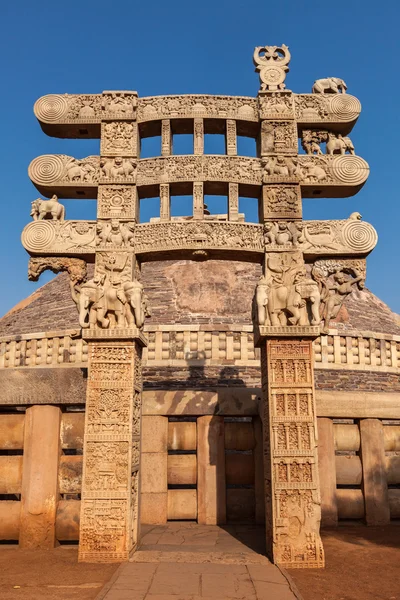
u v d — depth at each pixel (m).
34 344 16.38
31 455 8.00
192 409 9.51
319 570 6.52
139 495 7.68
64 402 8.08
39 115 8.34
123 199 8.02
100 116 8.34
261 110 8.34
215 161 8.14
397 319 24.78
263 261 7.98
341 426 9.44
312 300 7.50
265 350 7.59
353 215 8.07
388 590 5.70
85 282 7.91
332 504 8.98
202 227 7.88
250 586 5.75
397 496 9.44
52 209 8.06
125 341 7.48
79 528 7.33
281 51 8.65
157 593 5.48
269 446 7.18
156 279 22.56
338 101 8.39
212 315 19.97
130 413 7.27
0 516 7.96
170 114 8.33
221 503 9.24
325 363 15.98
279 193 8.07
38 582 5.94
